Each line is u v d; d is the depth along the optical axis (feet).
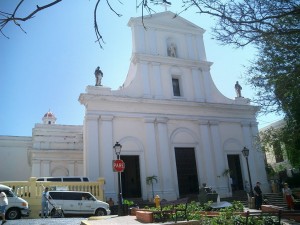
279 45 25.11
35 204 61.98
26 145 145.79
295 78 28.94
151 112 93.30
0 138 143.02
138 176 87.51
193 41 109.29
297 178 91.35
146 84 95.71
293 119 45.29
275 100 33.45
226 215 34.96
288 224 36.17
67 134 128.06
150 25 103.19
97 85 90.79
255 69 32.81
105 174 82.38
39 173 113.19
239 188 99.91
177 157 94.43
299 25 22.76
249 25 21.91
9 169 140.67
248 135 105.19
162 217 39.09
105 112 87.66
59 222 44.09
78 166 119.14
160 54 101.81
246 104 107.55
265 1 21.13
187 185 92.68
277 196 79.15
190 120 98.32
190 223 34.19
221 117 103.30
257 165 102.42
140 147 89.45
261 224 31.37
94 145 83.51
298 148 56.90
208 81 105.70
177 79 103.55
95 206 61.62
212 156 97.60
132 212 54.80
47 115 160.66
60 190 62.90
